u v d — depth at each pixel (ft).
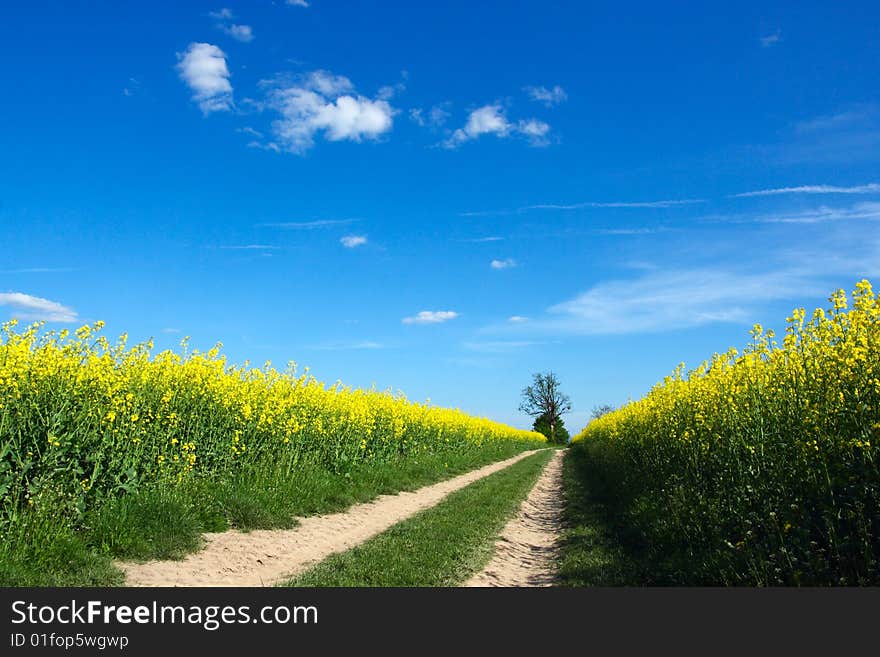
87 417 29.32
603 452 84.94
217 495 35.70
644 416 55.42
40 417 27.76
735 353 38.11
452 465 84.28
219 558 27.99
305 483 44.34
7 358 29.27
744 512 26.09
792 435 25.91
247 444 44.04
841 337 24.17
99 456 28.55
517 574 29.14
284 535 34.22
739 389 32.89
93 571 22.90
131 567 24.93
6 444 25.68
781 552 21.94
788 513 22.90
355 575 25.50
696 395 41.70
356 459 59.11
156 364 41.81
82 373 31.24
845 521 21.20
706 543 27.30
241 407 44.34
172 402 39.14
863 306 23.18
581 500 53.83
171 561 26.55
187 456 35.22
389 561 27.63
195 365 43.04
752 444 29.30
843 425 22.39
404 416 78.13
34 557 22.31
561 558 32.76
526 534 40.63
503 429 177.06
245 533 33.42
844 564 19.94
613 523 39.91
